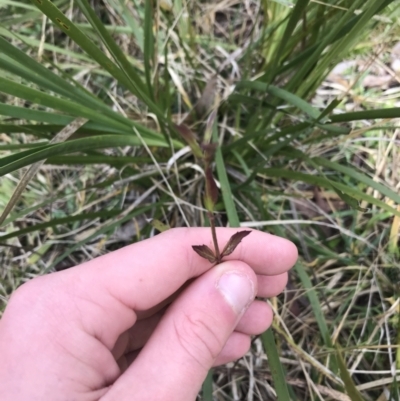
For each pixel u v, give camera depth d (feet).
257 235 0.47
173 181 0.65
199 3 0.75
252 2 0.78
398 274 0.62
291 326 0.61
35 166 0.42
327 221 0.65
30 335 0.38
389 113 0.43
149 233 0.64
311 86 0.57
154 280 0.42
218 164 0.52
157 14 0.52
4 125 0.45
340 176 0.67
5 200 0.69
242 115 0.69
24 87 0.41
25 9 0.75
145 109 0.70
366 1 0.46
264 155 0.57
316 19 0.50
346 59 0.72
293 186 0.66
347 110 0.70
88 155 0.55
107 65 0.43
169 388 0.37
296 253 0.48
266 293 0.53
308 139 0.60
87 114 0.48
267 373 0.58
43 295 0.40
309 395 0.58
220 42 0.74
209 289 0.39
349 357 0.59
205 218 0.62
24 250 0.65
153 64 0.58
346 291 0.63
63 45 0.78
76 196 0.69
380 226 0.64
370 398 0.57
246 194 0.63
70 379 0.37
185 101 0.67
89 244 0.67
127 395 0.36
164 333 0.39
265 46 0.64
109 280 0.42
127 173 0.64
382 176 0.66
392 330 0.59
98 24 0.40
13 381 0.37
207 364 0.39
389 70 0.69
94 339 0.40
